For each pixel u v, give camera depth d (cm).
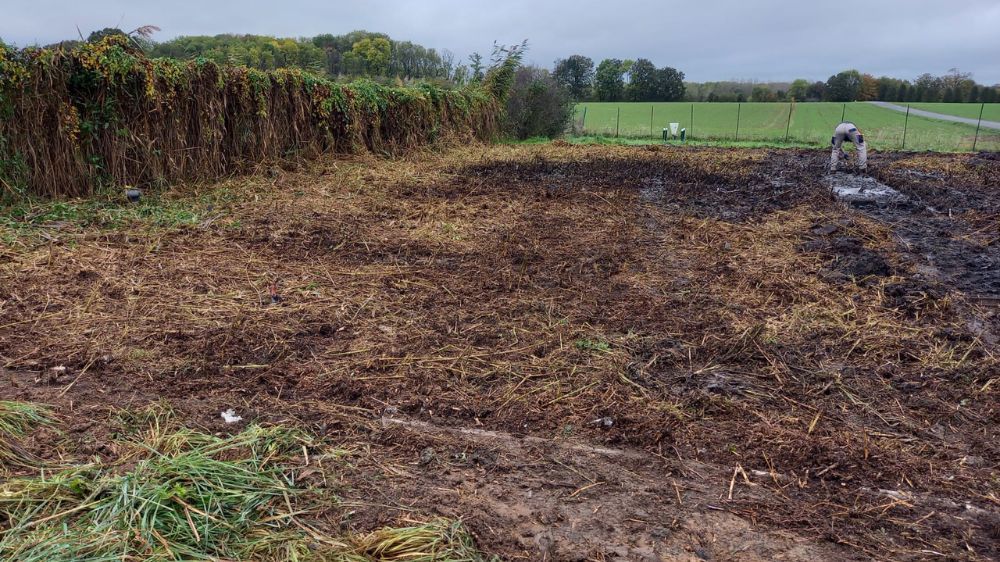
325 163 1031
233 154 927
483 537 230
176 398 318
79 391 321
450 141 1402
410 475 265
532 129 1942
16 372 338
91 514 224
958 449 292
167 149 823
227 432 288
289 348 376
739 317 436
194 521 225
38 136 707
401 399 326
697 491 261
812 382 350
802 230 669
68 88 736
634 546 228
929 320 433
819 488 264
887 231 659
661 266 549
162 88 805
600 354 378
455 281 504
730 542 232
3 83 670
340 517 237
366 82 1216
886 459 283
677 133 2139
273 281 489
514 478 266
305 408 313
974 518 247
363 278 505
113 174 773
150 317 412
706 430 304
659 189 905
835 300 467
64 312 414
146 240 580
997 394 338
